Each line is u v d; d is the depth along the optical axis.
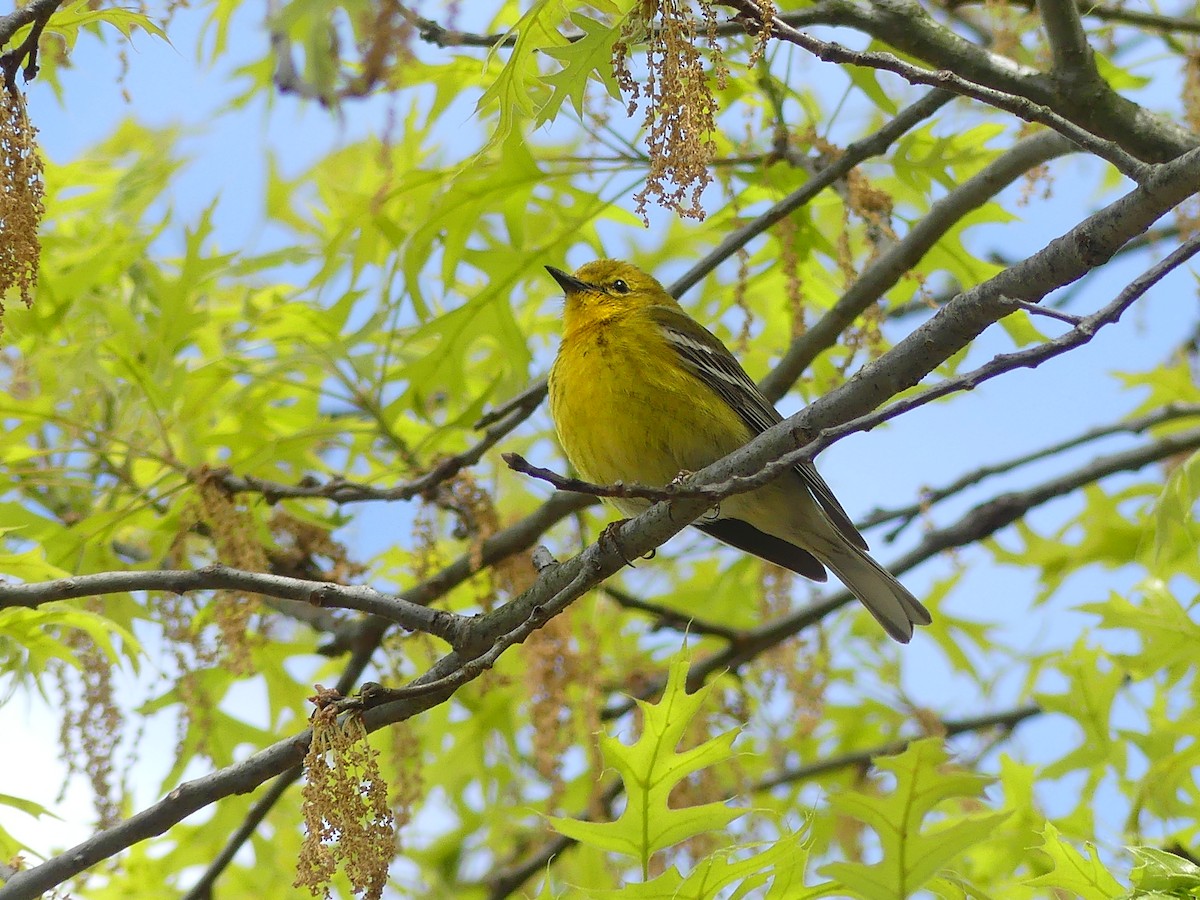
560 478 6.67
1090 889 6.81
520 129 9.00
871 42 11.41
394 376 12.27
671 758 6.35
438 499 11.73
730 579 15.12
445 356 12.36
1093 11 10.96
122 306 11.84
